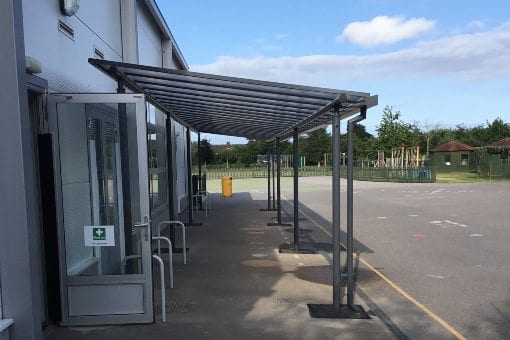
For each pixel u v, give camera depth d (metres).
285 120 9.02
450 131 69.94
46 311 5.42
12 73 4.06
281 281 7.34
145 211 5.43
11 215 4.12
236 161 66.19
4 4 4.03
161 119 14.14
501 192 25.16
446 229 12.80
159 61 16.02
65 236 5.47
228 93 6.45
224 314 5.79
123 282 5.42
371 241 11.03
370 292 6.83
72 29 6.83
